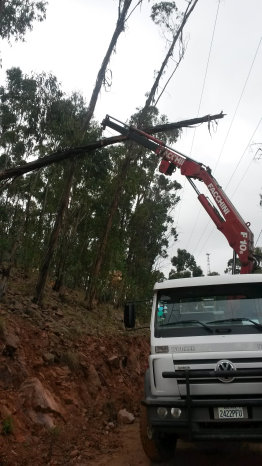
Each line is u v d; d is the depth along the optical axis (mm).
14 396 8164
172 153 14398
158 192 29797
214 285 7207
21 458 6793
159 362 6512
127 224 23562
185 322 6949
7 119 16375
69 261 19719
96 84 15328
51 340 11484
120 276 22328
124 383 13031
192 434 6098
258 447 7547
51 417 8367
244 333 6582
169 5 18359
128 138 14969
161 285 7410
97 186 19812
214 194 13086
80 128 15148
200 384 6266
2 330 9414
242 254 12250
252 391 6109
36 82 15789
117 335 16688
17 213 18406
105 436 8609
